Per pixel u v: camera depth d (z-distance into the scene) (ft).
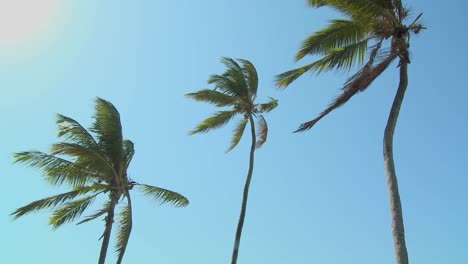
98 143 85.51
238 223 86.17
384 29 59.00
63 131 83.25
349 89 56.39
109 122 86.94
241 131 97.50
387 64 57.67
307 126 56.44
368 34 59.98
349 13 59.47
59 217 85.46
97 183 84.02
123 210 89.20
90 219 85.97
